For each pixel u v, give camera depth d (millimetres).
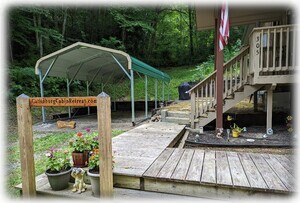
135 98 13617
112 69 11516
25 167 2480
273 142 4445
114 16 16281
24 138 2477
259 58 4719
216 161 2990
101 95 2234
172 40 20844
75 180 2559
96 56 8648
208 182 2318
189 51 20000
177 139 4785
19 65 10867
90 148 2855
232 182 2303
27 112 2518
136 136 4641
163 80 11445
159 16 20766
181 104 9430
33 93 10141
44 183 2746
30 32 11891
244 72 5410
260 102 8430
